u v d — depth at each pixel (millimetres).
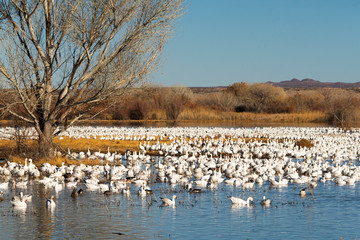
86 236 16797
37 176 30031
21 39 32625
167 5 32062
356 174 30781
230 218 19422
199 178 30234
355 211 20797
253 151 43594
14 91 32312
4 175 30859
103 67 32656
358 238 16656
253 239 16469
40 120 35219
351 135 62656
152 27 32344
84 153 41438
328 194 24906
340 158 41719
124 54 32719
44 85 34062
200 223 18609
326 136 61000
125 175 30516
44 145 35188
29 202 22484
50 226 18109
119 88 33062
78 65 33250
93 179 26797
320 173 31812
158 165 34312
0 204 22000
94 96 32500
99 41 32281
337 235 17031
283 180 27906
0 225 18219
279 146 48000
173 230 17562
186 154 40969
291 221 18953
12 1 31125
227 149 42875
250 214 20188
